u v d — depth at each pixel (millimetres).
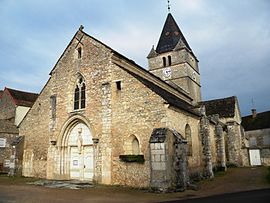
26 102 32406
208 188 14133
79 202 10031
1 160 27375
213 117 25312
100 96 17016
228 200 9922
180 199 10648
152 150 13344
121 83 16172
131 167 14602
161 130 13742
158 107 14422
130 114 15359
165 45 37094
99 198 11000
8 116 32094
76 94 18875
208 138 19484
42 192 12656
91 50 18359
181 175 13484
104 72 17188
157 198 10992
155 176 12992
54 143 18984
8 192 12664
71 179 17891
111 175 15289
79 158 17844
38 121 20734
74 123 18469
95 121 16859
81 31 19375
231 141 31500
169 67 35531
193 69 37531
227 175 20469
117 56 17609
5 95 33594
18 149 20844
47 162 19125
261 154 33344
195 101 36250
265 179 17078
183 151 13859
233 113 32969
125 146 15148
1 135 27891
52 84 20422
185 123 16906
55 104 19750
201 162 19156
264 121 43656
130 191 13047
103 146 16016
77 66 18953
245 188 13609
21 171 20766
